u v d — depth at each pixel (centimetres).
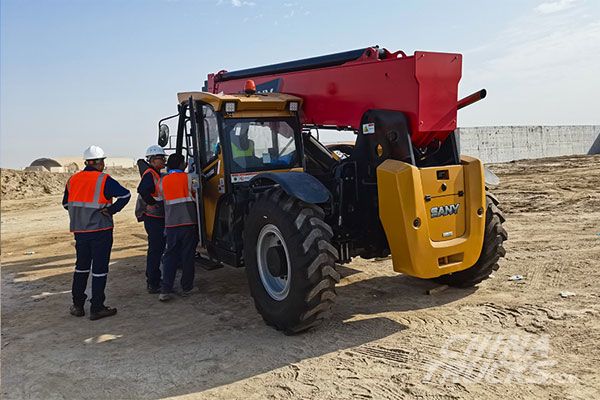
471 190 512
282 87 662
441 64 484
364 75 534
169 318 576
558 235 864
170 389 400
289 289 484
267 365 432
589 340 436
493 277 646
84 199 580
